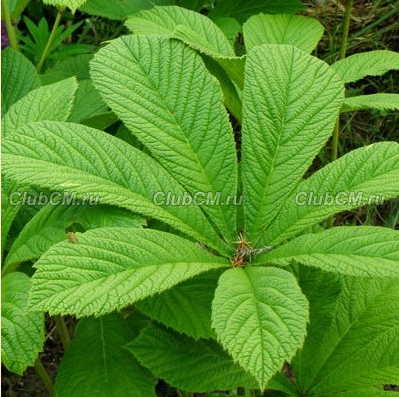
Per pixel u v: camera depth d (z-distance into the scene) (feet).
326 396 3.38
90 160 3.12
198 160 3.23
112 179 3.11
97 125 3.94
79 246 2.88
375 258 2.87
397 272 2.80
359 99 3.81
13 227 3.59
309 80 3.28
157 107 3.26
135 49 3.33
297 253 3.03
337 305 3.47
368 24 5.74
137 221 3.10
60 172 3.06
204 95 3.29
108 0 4.87
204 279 3.39
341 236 2.98
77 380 3.43
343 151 5.62
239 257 3.12
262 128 3.24
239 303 2.83
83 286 2.80
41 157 3.09
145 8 4.92
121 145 3.19
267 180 3.22
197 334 3.24
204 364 3.30
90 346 3.52
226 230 3.22
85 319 3.61
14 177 3.02
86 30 6.09
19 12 4.36
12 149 3.09
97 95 4.03
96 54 3.31
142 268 2.89
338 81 3.29
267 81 3.27
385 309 3.42
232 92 3.81
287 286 2.87
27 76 4.00
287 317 2.76
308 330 3.47
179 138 3.24
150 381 3.42
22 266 3.46
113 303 2.77
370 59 4.03
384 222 5.39
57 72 4.71
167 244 3.00
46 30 5.18
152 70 3.30
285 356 2.66
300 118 3.24
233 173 3.25
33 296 2.77
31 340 2.99
